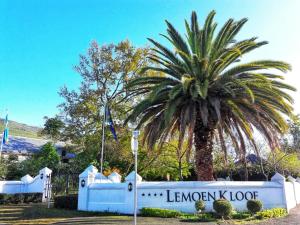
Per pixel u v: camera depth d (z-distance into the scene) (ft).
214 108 60.34
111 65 118.73
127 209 55.52
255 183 60.80
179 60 62.39
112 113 112.27
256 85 57.21
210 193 57.67
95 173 62.75
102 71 119.34
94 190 60.08
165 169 109.70
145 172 109.09
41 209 61.21
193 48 64.39
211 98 58.54
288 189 69.72
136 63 118.11
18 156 144.77
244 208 58.49
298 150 136.36
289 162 134.51
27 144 173.68
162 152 102.94
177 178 113.29
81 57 120.16
